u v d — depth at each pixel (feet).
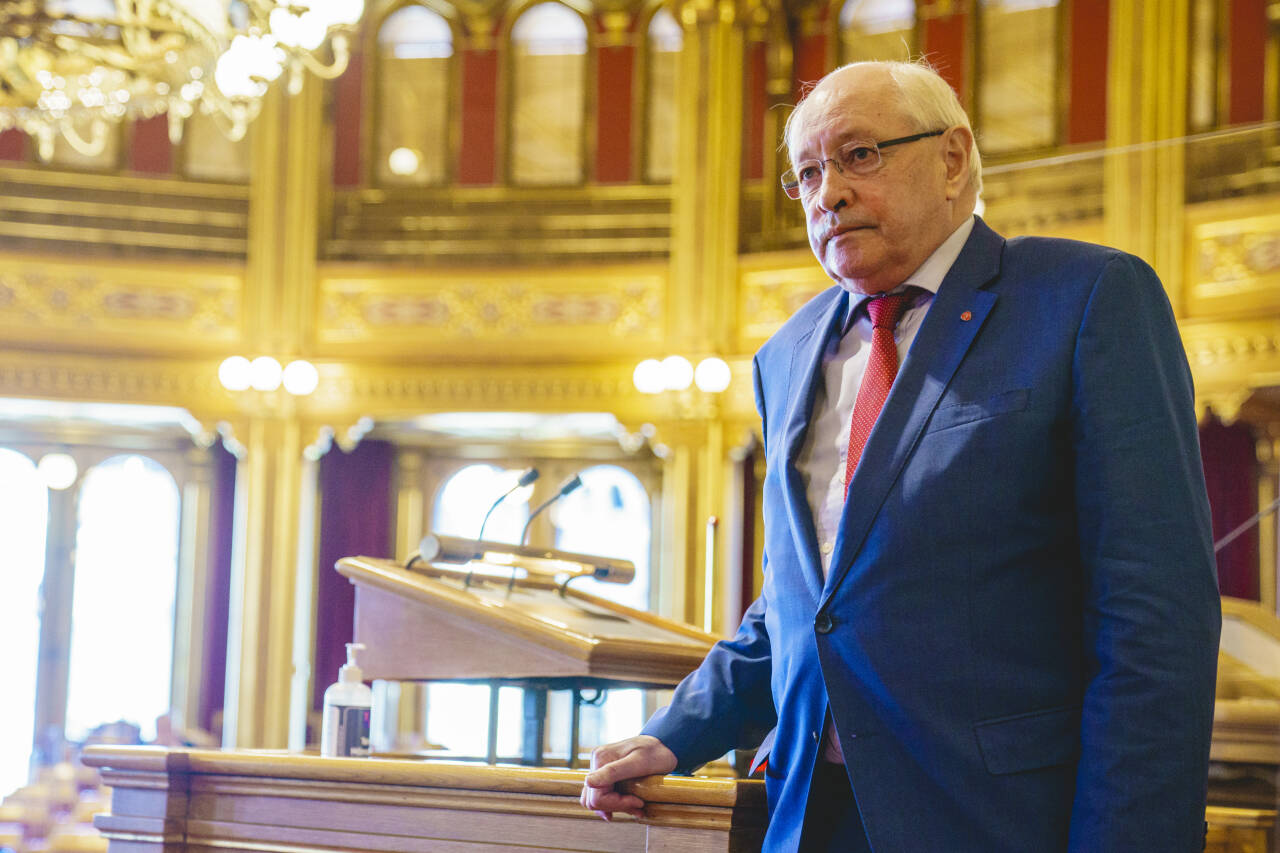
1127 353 5.05
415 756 8.55
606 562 9.05
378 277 37.91
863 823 5.01
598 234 37.68
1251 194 28.60
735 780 5.52
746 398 35.63
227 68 20.22
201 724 40.32
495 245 38.09
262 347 37.81
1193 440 5.12
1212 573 4.88
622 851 5.94
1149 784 4.60
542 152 38.40
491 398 37.22
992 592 5.05
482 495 41.04
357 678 8.23
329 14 19.98
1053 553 5.12
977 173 5.74
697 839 5.54
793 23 36.96
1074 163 30.12
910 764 5.02
